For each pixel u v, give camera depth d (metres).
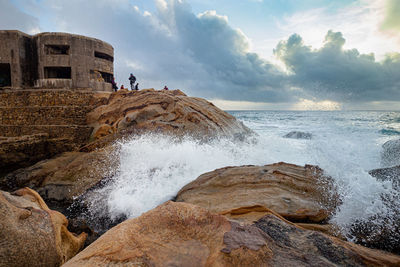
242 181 3.91
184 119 9.52
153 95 10.88
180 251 1.35
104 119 11.39
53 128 11.61
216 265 1.25
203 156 6.55
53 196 5.64
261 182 3.75
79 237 2.72
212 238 1.48
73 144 10.66
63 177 5.99
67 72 18.12
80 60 15.91
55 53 16.50
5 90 13.78
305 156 6.95
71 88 14.84
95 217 4.82
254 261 1.31
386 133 12.73
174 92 12.68
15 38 15.27
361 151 5.73
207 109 11.02
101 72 17.78
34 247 1.84
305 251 1.60
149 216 1.63
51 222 2.18
